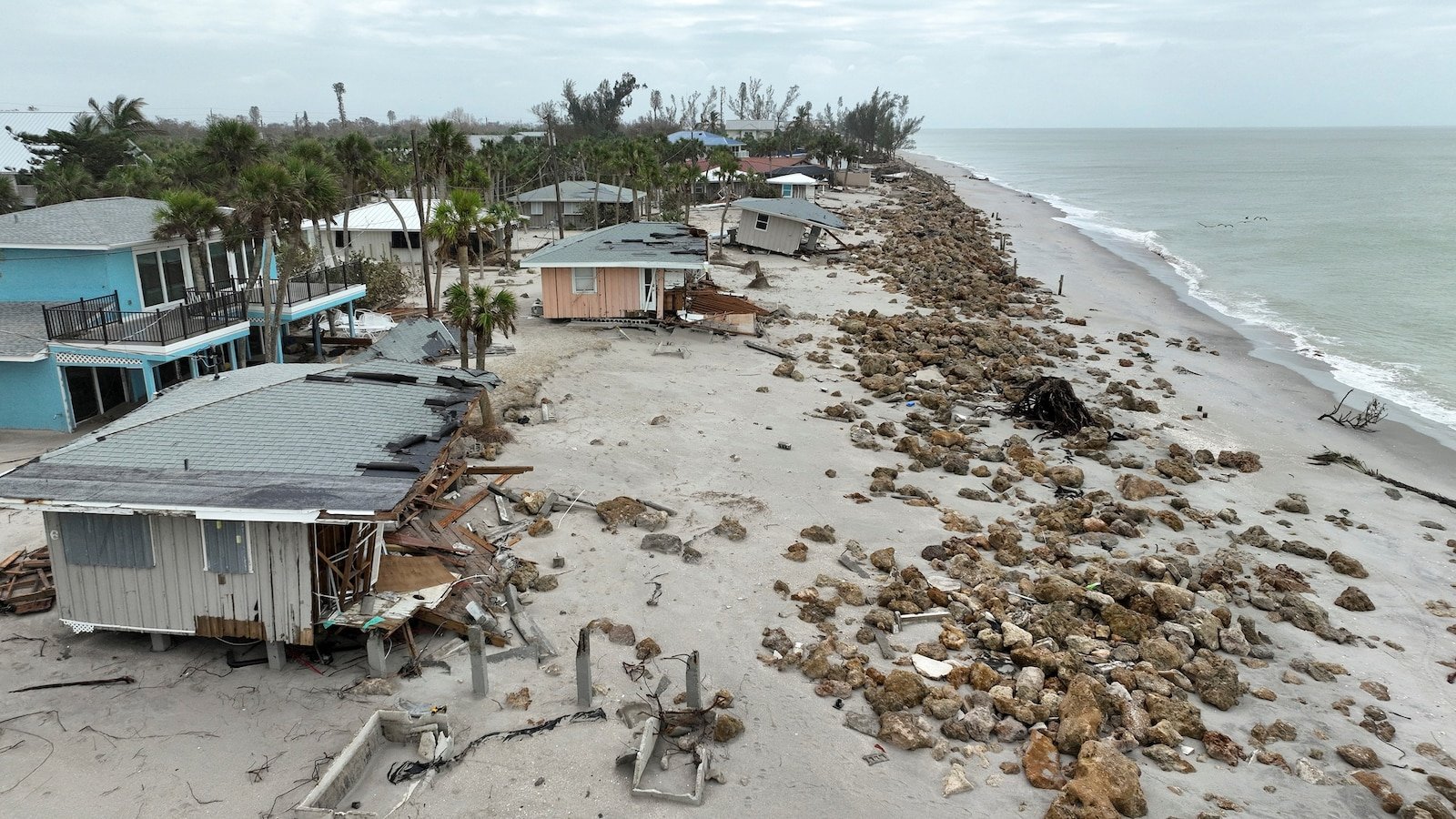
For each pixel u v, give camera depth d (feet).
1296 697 50.60
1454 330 148.66
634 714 44.34
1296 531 74.08
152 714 42.55
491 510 65.31
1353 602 61.57
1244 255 231.71
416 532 56.08
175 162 158.10
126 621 46.03
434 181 164.04
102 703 43.14
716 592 56.49
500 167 236.63
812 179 301.84
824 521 68.23
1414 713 49.67
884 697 46.16
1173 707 47.09
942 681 48.83
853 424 92.12
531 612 52.80
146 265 85.35
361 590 48.70
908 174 467.11
